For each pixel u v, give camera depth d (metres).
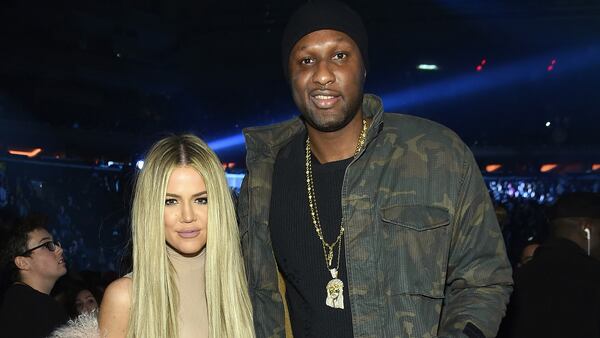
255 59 22.83
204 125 22.55
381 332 1.96
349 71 2.00
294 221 2.10
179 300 2.14
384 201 2.02
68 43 20.47
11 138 15.65
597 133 20.00
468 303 1.89
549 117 20.45
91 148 17.47
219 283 2.12
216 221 2.10
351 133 2.08
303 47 2.01
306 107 2.03
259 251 2.18
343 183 2.04
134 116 20.95
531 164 19.44
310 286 2.05
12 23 19.25
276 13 22.38
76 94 20.03
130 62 21.58
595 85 20.30
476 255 1.95
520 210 15.82
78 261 13.18
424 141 2.04
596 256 3.27
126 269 2.52
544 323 3.10
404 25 21.41
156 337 2.04
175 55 23.22
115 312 2.06
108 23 21.50
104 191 15.87
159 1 22.89
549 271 3.15
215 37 22.80
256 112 22.67
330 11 2.00
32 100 19.12
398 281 1.97
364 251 2.00
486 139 20.97
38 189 14.95
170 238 2.09
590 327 3.03
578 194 3.30
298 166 2.15
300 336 2.07
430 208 1.98
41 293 3.59
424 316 1.96
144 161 2.11
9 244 3.67
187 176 2.07
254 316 2.21
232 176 20.11
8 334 3.42
